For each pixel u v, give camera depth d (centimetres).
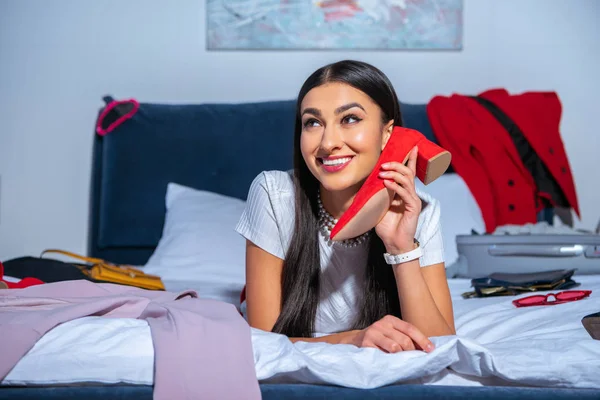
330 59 344
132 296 153
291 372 121
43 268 241
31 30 343
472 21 346
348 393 119
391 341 129
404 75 345
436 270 165
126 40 345
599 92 349
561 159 322
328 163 148
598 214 349
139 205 326
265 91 346
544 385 125
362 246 160
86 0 344
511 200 310
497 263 254
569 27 347
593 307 175
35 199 345
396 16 343
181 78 345
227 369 118
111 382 120
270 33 343
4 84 344
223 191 328
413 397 119
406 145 144
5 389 120
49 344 124
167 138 330
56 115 345
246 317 185
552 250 249
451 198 295
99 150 338
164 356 118
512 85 347
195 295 172
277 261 167
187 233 291
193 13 345
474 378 128
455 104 324
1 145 344
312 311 162
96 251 335
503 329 165
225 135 331
